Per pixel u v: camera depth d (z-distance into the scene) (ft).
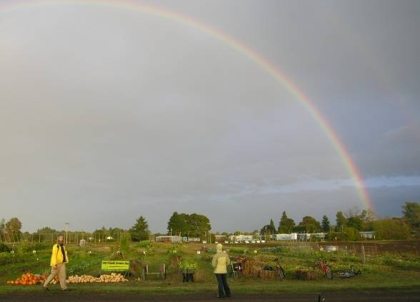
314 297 54.08
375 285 64.49
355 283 69.87
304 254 144.05
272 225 438.40
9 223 277.85
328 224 408.05
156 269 94.89
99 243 279.90
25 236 278.05
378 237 284.20
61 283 62.34
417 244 214.48
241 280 78.74
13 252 160.04
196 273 81.05
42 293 59.52
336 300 51.39
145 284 71.36
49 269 106.42
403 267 109.91
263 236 372.79
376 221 317.42
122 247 140.46
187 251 178.29
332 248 173.06
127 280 78.48
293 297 54.19
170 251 166.50
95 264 119.65
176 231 413.18
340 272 87.30
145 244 216.54
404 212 313.73
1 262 128.88
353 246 199.93
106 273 86.99
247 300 52.13
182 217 422.82
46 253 175.83
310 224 408.87
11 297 55.83
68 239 295.28
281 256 140.56
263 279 80.33
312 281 76.64
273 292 58.70
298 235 348.38
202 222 437.17
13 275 97.35
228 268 88.69
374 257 131.54
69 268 105.29
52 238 287.89
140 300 52.70
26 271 105.81
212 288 62.69
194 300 52.49
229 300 52.34
